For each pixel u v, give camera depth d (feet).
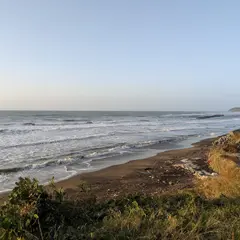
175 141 79.51
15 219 11.78
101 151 58.18
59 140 74.54
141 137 87.71
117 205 16.81
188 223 12.62
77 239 11.44
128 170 41.19
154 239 11.39
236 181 23.03
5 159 47.83
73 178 36.17
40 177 36.42
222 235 11.50
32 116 258.98
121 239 11.38
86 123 163.43
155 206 16.24
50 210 13.73
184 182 32.96
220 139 67.97
